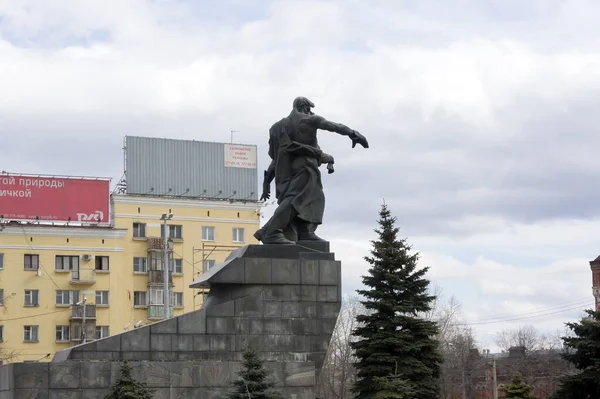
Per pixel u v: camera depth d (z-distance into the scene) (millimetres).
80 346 28719
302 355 30219
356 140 31516
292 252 30906
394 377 30047
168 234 82125
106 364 28156
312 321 30484
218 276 30031
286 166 31875
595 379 30328
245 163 85625
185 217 82812
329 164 32062
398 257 32219
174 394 28516
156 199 82125
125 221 81188
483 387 89250
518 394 46562
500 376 88375
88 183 80812
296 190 31531
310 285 30656
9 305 77000
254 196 85438
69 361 28016
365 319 32031
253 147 86125
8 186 78875
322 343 30422
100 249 80000
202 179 84125
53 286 78312
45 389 27656
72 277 78875
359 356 32156
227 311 29906
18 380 27531
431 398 31453
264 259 30453
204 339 29594
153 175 82625
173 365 28672
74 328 77812
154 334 29234
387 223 32781
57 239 79062
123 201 81312
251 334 29953
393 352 31547
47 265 78438
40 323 77500
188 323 29531
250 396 26141
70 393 27781
